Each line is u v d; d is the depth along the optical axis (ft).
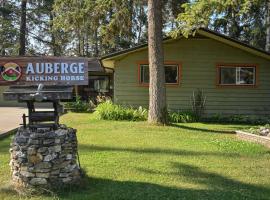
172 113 59.77
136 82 64.28
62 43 148.46
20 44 139.64
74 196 20.72
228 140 39.55
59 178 21.62
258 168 27.71
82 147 34.63
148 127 48.70
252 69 66.39
